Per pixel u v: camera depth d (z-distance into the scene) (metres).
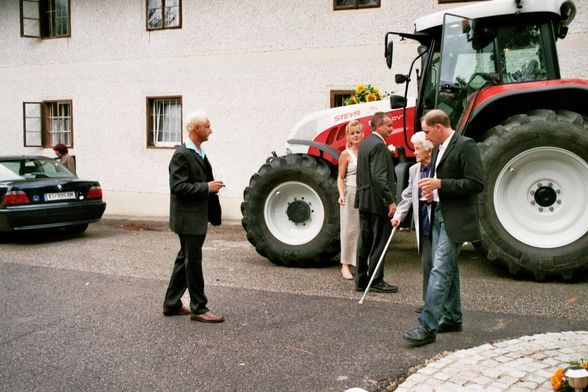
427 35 6.97
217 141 12.22
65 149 11.27
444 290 4.20
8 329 4.84
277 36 11.51
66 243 9.14
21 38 14.58
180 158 4.74
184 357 4.14
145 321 5.00
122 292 6.00
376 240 5.68
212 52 12.21
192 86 12.49
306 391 3.53
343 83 10.96
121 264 7.41
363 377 3.71
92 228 11.01
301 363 3.97
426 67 6.88
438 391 3.38
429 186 4.14
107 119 13.56
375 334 4.52
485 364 3.76
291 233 7.10
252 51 11.77
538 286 5.80
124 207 13.42
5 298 5.82
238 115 12.01
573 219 5.90
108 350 4.31
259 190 7.09
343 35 10.91
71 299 5.75
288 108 11.51
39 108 14.45
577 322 4.66
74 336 4.63
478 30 6.29
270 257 7.10
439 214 4.43
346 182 6.32
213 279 6.43
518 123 5.96
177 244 9.00
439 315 4.20
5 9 14.70
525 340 4.20
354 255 6.36
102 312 5.28
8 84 14.83
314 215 7.02
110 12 13.38
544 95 6.02
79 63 13.85
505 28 6.31
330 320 4.90
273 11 11.51
